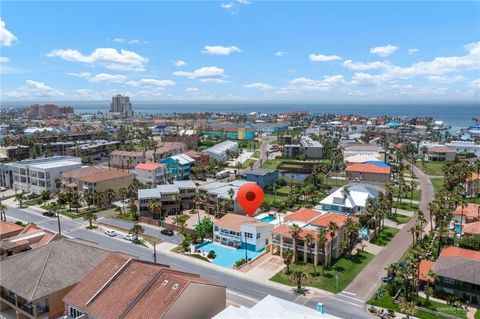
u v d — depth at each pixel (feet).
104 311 168.76
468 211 376.68
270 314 173.68
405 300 234.79
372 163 579.89
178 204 435.53
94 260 211.41
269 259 305.73
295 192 482.69
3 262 210.38
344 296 246.27
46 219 415.23
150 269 187.52
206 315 180.65
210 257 310.04
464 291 234.99
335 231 301.63
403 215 418.31
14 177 554.46
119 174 511.40
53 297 188.03
